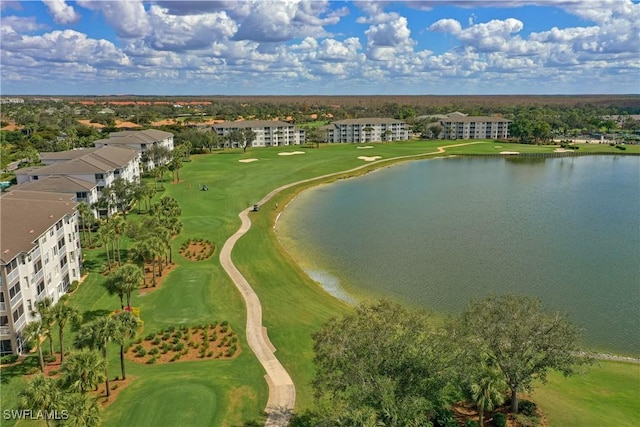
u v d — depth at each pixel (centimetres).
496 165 19788
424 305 6625
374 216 11406
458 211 11944
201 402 4331
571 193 14225
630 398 4466
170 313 6197
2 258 4984
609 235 9931
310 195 13750
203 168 17238
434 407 3756
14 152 19262
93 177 10531
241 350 5344
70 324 5850
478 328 4053
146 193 11025
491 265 8144
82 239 9031
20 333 5266
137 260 7669
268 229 10050
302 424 4088
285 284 7194
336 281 7475
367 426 3159
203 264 7912
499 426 3900
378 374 3550
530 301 4300
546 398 4397
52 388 3609
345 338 3672
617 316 6350
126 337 4609
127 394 4441
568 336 4031
